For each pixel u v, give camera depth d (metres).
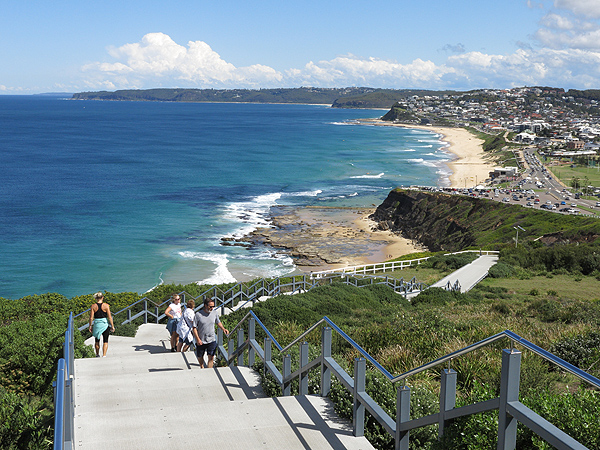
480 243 74.50
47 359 10.14
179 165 147.38
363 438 5.30
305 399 6.46
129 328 16.33
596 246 48.69
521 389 6.18
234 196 105.94
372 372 6.93
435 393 6.73
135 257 63.22
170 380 8.43
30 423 7.48
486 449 3.95
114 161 152.62
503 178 149.12
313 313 16.97
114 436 5.46
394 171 156.25
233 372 8.86
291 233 78.25
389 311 20.16
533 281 38.25
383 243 77.12
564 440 2.97
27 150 176.88
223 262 62.19
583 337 9.46
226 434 5.36
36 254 63.41
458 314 18.19
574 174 162.75
